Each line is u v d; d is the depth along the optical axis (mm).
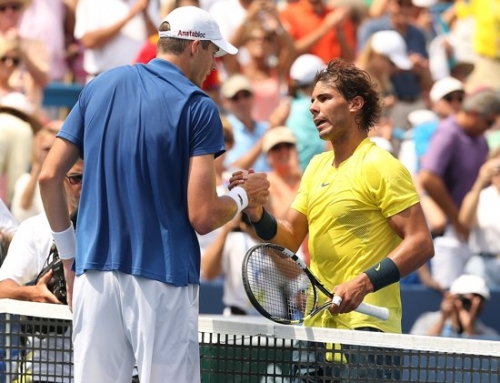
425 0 39844
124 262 16812
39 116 34000
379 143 33875
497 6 41344
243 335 18922
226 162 33812
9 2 35438
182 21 17344
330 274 19047
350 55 39562
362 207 18672
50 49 37250
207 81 37156
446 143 33750
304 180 19797
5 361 19594
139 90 17047
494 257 33344
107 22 37094
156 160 16766
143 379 16766
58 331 19875
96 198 17016
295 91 35344
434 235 33438
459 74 41375
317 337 18312
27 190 30672
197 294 17297
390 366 18703
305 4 39406
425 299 32844
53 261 20422
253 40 38344
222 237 30984
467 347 18125
